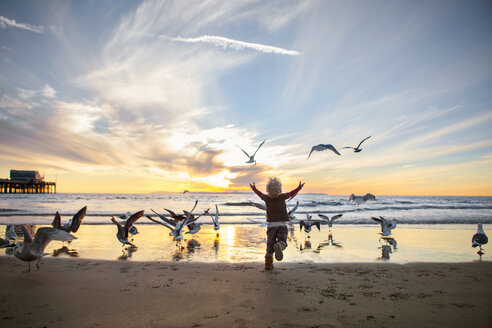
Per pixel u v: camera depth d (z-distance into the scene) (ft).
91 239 42.70
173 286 18.90
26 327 12.57
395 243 41.29
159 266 25.29
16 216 82.43
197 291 17.85
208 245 38.83
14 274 21.89
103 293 17.35
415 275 22.41
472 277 21.88
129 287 18.62
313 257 30.76
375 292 17.87
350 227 63.57
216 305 15.39
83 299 16.28
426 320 13.51
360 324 12.99
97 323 13.04
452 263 27.45
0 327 12.54
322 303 15.78
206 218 83.25
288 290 18.15
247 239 44.73
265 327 12.61
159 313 14.25
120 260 28.27
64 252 32.89
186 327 12.64
